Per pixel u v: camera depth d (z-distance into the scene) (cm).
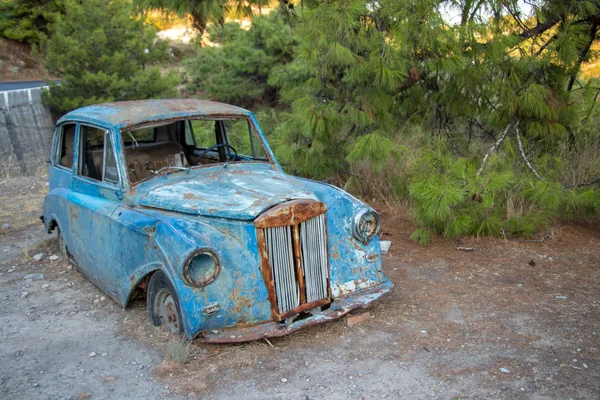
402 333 414
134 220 418
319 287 413
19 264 604
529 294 486
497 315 444
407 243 637
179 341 389
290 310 396
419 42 615
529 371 357
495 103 681
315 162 734
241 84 1775
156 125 490
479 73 644
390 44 615
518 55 652
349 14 607
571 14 639
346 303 419
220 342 369
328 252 423
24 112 1958
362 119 662
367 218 441
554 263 563
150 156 528
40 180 1028
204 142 564
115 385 353
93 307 481
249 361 376
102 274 479
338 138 751
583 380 345
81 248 515
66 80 2017
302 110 684
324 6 626
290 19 818
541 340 399
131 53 2152
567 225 687
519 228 635
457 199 542
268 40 1738
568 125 691
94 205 484
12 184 991
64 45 2027
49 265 599
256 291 382
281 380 352
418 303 470
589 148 754
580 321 430
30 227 748
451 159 603
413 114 785
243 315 379
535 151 705
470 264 566
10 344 416
